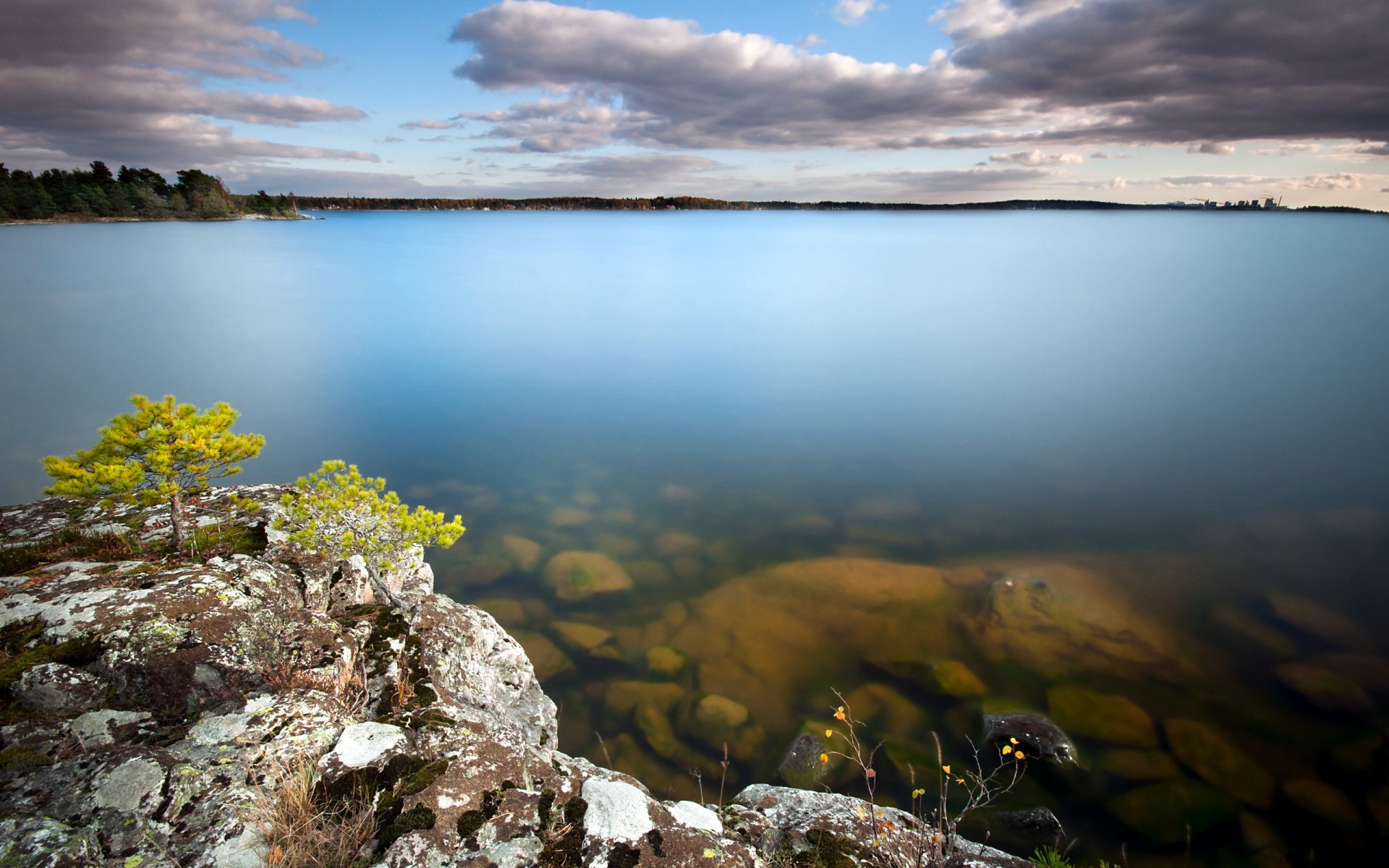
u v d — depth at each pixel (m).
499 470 27.80
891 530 21.05
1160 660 13.57
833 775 10.38
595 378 47.06
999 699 12.17
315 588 8.42
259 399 41.22
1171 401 38.31
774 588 16.23
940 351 55.72
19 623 6.26
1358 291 91.56
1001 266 144.25
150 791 4.44
